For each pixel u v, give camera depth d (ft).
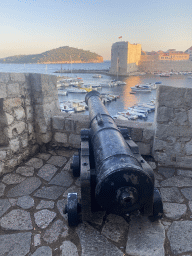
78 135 14.34
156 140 12.21
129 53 354.33
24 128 13.16
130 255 6.80
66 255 6.79
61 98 153.17
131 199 6.27
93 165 9.30
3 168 11.62
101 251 6.93
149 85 200.03
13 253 6.88
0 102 11.28
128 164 6.40
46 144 14.66
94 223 8.14
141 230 7.78
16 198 9.61
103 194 6.47
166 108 11.44
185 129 11.51
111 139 8.12
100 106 12.01
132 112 108.58
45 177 11.36
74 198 8.11
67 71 487.61
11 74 11.64
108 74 380.17
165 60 401.49
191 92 10.83
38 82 13.25
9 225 8.05
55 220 8.32
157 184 10.58
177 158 12.12
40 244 7.22
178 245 7.13
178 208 8.86
